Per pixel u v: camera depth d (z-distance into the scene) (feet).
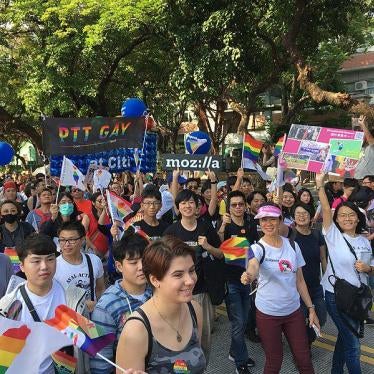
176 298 7.10
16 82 64.18
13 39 62.75
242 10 38.06
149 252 7.28
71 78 53.67
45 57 54.08
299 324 12.53
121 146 23.24
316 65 71.82
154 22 47.75
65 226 12.16
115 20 47.19
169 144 98.63
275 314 12.42
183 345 7.36
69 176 21.52
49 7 52.29
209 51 39.01
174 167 20.76
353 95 102.58
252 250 12.62
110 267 17.61
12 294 9.72
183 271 7.11
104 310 9.29
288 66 46.34
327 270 13.93
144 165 27.71
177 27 41.65
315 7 40.65
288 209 20.94
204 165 20.47
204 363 7.56
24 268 9.64
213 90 40.52
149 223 16.24
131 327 7.13
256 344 17.76
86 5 51.70
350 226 13.64
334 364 14.21
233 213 16.65
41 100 54.39
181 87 41.65
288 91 78.95
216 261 14.56
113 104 66.44
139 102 28.07
